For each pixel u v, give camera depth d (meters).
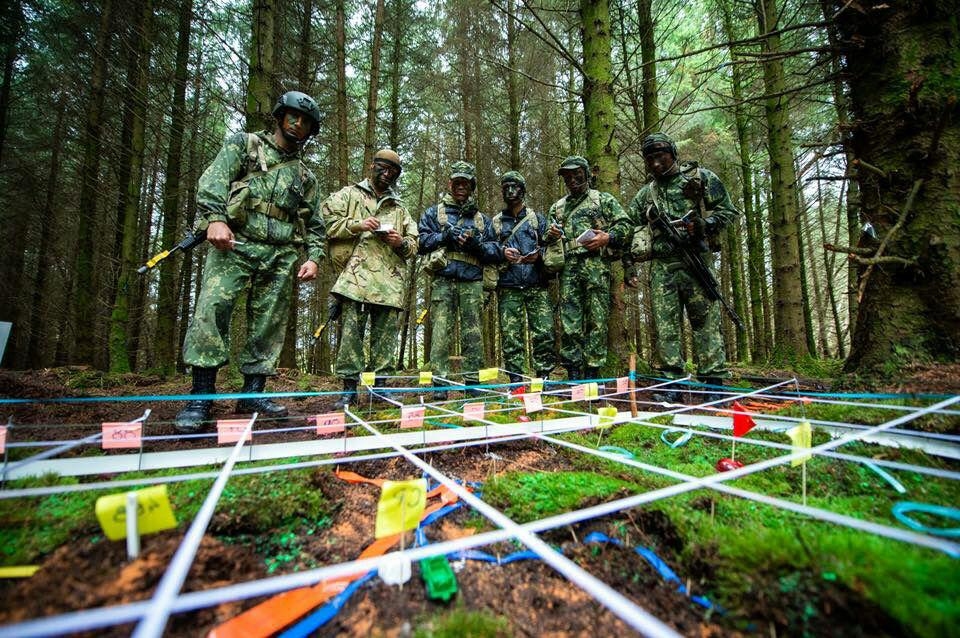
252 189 2.68
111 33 7.14
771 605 0.83
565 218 4.05
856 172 2.56
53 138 10.62
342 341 3.29
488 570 1.04
